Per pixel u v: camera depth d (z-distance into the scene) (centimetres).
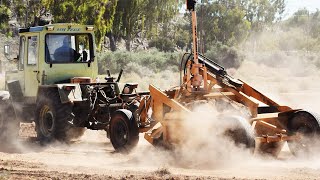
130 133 1187
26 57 1456
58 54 1423
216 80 1172
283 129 1119
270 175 920
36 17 4519
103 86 1406
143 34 8775
